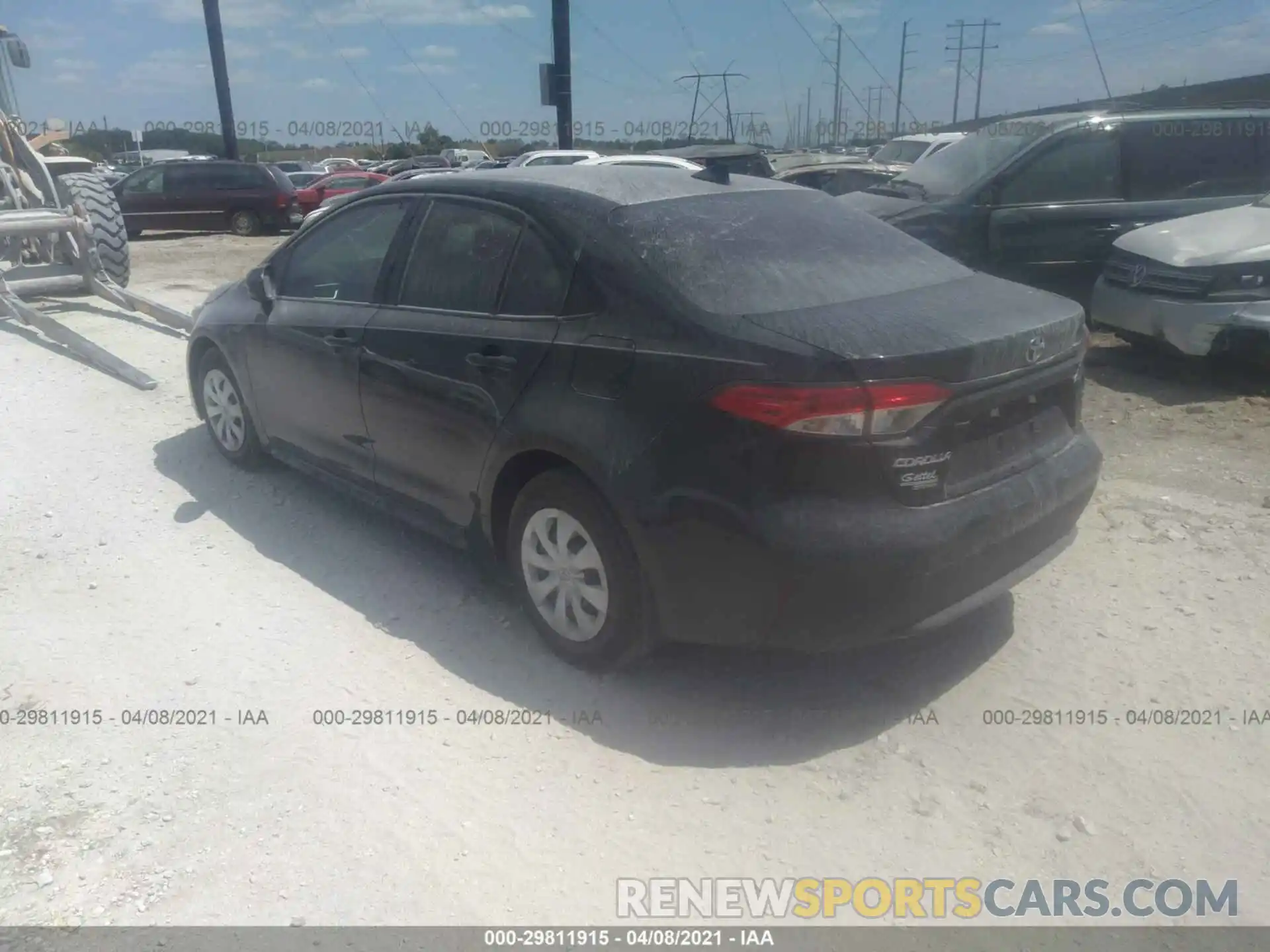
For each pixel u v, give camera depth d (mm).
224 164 22469
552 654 3998
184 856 3000
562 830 3107
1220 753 3406
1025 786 3281
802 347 3168
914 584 3211
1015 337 3430
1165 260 7121
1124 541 4844
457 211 4312
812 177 15164
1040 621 4199
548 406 3682
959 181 8719
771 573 3195
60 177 11227
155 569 4727
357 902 2842
